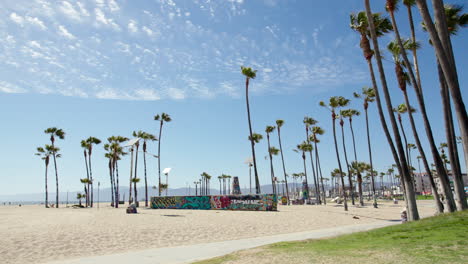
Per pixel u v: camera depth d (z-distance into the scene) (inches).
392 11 677.3
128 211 1235.9
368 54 694.5
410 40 762.2
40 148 2815.0
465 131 399.2
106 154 2726.4
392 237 363.3
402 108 1644.9
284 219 952.9
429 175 668.1
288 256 301.0
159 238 576.7
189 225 783.1
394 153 631.8
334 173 4320.9
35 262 378.0
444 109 584.4
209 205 1501.0
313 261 269.0
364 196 4478.3
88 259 382.3
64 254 426.6
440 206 636.7
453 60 510.0
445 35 431.2
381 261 249.0
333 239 422.0
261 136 2506.2
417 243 304.7
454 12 735.7
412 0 740.0
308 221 907.4
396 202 2230.6
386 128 644.7
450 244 281.4
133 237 583.2
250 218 983.0
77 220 918.4
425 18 430.6
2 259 395.2
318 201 2422.5
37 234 608.1
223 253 403.2
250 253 341.7
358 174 1942.7
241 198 1417.3
